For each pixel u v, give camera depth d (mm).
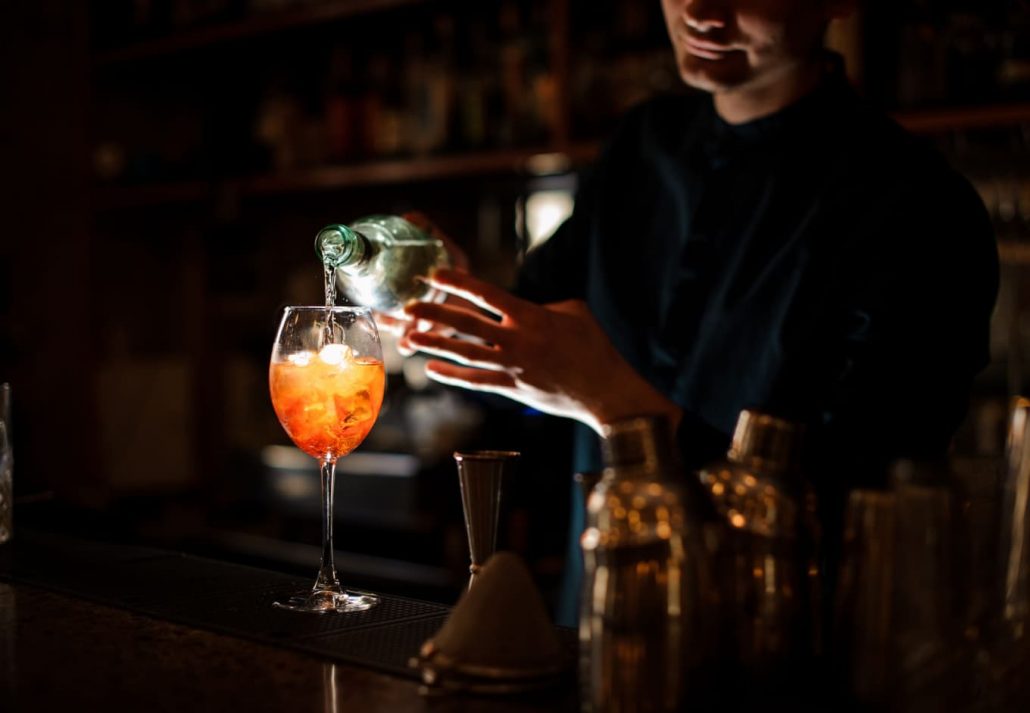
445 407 3080
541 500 2619
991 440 2379
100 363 3850
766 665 857
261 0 3414
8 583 1266
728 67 1591
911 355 1474
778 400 1590
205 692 889
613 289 1893
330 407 1141
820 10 1602
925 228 1520
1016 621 784
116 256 3928
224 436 3957
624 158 1964
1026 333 2389
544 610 910
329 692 890
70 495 3828
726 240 1742
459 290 1222
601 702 792
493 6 3094
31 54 3832
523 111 2947
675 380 1771
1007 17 2219
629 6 2787
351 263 1323
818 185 1657
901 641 796
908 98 2344
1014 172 2346
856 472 1374
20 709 852
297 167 3430
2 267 3850
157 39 3650
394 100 3311
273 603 1163
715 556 813
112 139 3910
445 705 859
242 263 3951
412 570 2936
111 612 1139
